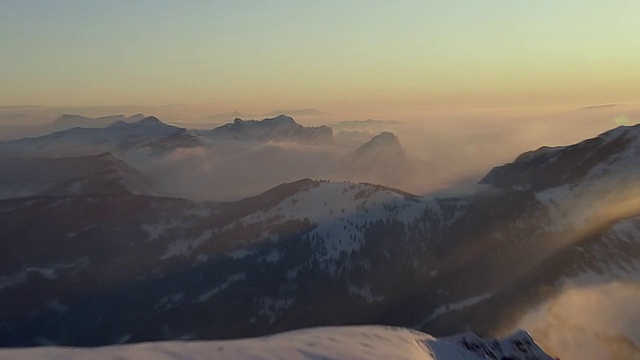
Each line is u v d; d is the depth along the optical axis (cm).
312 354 2244
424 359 2525
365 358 2273
